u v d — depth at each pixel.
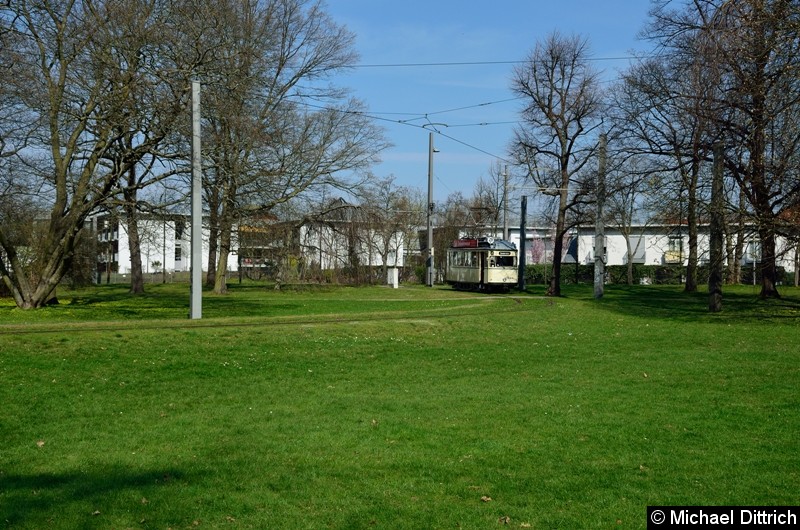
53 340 15.79
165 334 17.33
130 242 41.97
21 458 9.00
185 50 24.45
